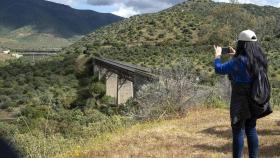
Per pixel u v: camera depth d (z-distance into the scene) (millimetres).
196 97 14336
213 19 132750
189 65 15852
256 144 5832
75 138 11234
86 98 74000
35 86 95500
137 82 41750
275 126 10672
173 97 13930
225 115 12844
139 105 14828
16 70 116000
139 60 104812
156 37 137125
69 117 25234
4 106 74750
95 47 133500
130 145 8906
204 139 9359
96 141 9914
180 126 11164
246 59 5469
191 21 143625
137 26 151125
